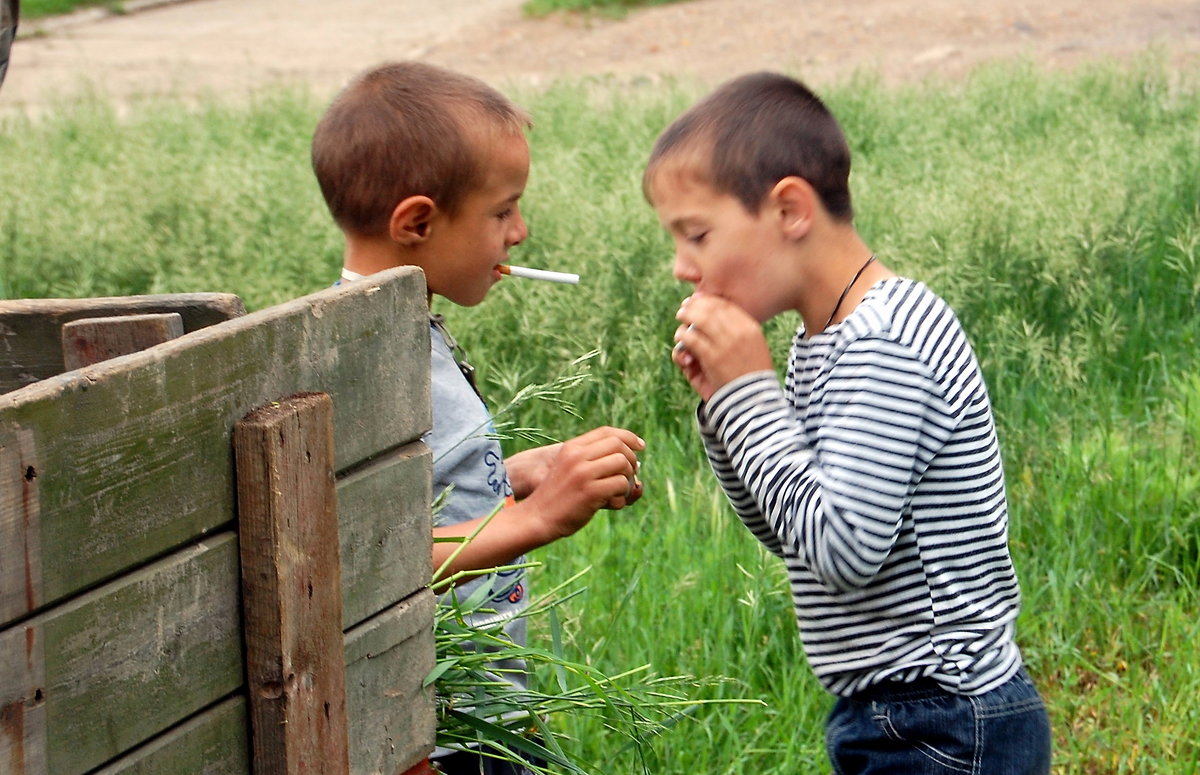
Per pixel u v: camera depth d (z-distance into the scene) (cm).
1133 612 379
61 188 750
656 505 426
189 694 158
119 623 149
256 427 159
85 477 143
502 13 1766
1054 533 392
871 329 202
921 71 1245
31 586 139
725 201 209
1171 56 1109
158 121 1002
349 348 176
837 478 197
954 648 207
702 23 1595
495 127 240
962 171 661
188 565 157
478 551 220
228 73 1423
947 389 202
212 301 220
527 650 214
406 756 192
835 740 223
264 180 711
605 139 858
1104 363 503
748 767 322
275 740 165
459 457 226
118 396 146
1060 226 560
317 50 1558
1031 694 216
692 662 341
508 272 249
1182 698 339
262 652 164
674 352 222
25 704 139
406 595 190
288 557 163
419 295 187
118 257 629
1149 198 620
